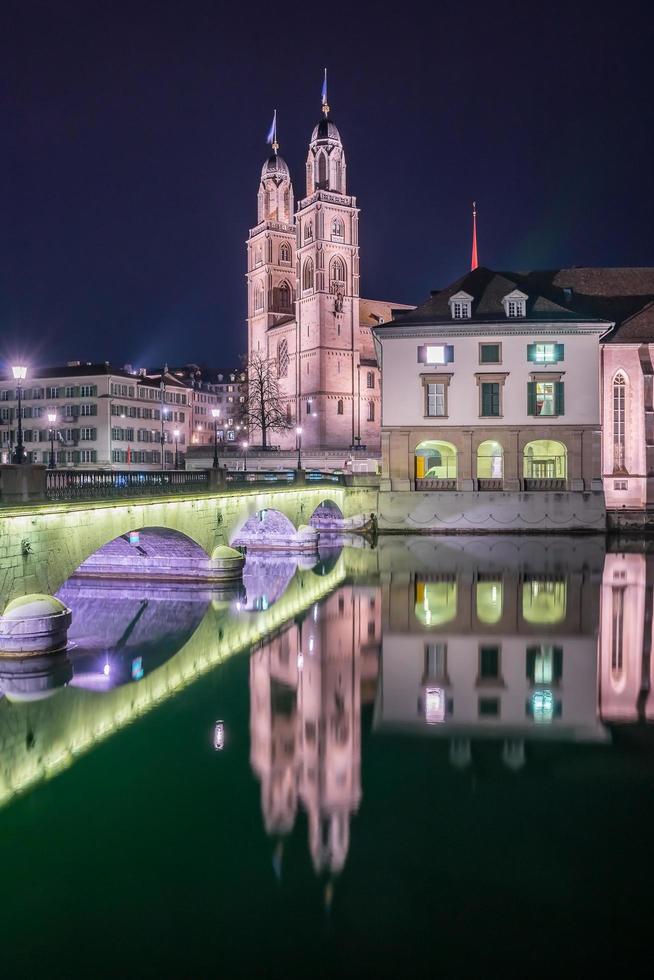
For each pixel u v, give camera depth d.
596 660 25.22
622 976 10.09
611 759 16.92
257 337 138.75
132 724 19.25
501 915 11.31
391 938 10.82
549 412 64.00
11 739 18.28
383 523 64.50
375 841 13.33
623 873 12.37
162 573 40.97
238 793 15.24
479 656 25.83
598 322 63.22
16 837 13.54
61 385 112.69
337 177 124.00
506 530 63.75
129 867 12.56
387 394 64.88
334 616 32.72
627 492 66.00
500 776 16.00
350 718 19.61
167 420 122.62
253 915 11.34
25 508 23.19
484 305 66.44
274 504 48.78
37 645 24.23
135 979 10.08
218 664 25.00
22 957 10.45
